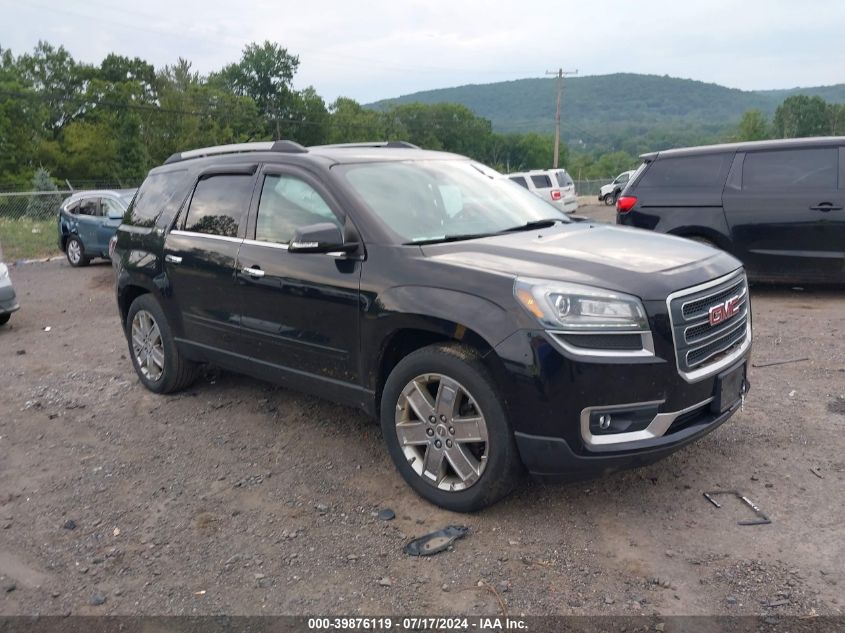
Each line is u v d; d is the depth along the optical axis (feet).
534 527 12.09
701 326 12.01
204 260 16.87
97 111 209.15
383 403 13.26
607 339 11.17
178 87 212.02
